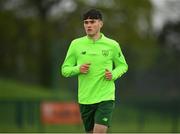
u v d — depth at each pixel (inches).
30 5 4628.4
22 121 2679.6
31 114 2682.1
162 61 3486.7
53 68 3356.3
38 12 4621.1
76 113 2679.6
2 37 4665.4
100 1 4589.1
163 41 6131.9
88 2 4603.8
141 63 3479.3
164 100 3154.5
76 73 917.2
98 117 914.7
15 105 2701.8
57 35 4569.4
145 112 3016.7
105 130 915.4
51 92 3634.4
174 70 3469.5
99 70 920.9
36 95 3540.8
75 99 3240.7
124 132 2659.9
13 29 4626.0
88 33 923.4
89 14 920.3
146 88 3380.9
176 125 2923.2
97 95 919.7
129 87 3309.5
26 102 2691.9
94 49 924.6
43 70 4544.8
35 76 4891.7
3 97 3479.3
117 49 932.6
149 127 2942.9
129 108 3070.9
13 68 4889.3
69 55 935.7
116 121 2967.5
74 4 4576.8
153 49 3516.2
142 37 4739.2
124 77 3297.2
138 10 4697.3
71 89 3329.2
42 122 2655.0
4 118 2679.6
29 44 4692.4
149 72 3432.6
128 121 2970.0
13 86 3693.4
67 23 4559.5
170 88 3435.0
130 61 3474.4
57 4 4608.8
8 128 2640.3
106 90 920.3
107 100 916.6
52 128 2645.2
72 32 4532.5
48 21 4603.8
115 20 4603.8
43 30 4559.5
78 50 928.9
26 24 4618.6
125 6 4628.4
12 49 4741.6
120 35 4557.1
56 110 2664.9
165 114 3083.2
